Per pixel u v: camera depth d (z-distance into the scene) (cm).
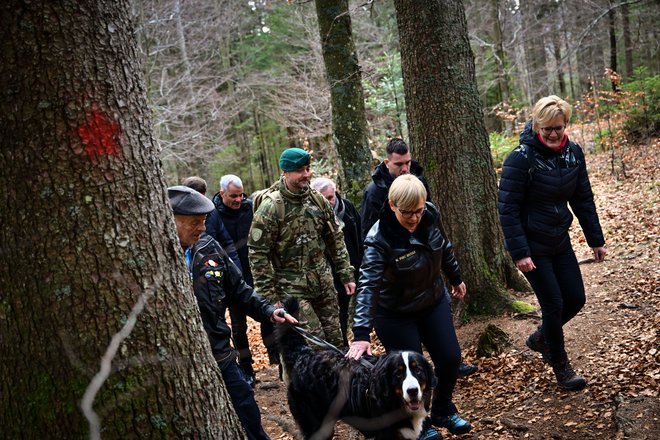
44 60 216
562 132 389
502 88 2123
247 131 2611
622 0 1788
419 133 618
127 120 234
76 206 218
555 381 440
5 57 215
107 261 222
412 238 351
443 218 611
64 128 218
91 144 222
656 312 502
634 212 909
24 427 217
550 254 409
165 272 238
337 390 329
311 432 348
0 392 220
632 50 2202
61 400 215
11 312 217
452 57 598
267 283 424
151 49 1778
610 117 1491
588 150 1587
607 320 515
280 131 2647
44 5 216
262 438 349
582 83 2636
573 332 509
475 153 608
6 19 214
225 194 593
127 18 241
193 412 236
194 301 255
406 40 610
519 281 621
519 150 401
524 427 391
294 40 2109
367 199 492
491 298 596
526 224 406
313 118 1819
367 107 1413
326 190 554
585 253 782
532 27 2369
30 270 216
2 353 219
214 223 559
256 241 426
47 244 216
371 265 352
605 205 1023
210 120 1917
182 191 325
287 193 431
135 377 222
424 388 308
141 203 234
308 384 343
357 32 1747
